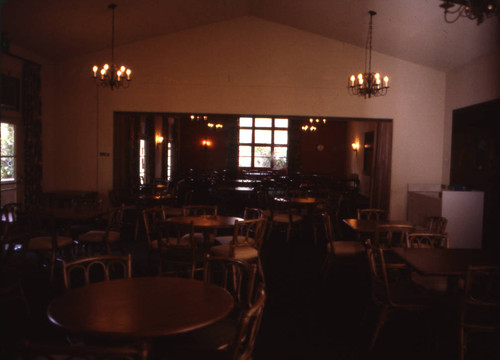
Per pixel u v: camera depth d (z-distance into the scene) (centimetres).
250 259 429
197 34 780
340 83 781
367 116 780
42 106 760
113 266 470
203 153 1577
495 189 581
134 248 604
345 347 304
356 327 340
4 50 616
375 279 320
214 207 534
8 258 330
